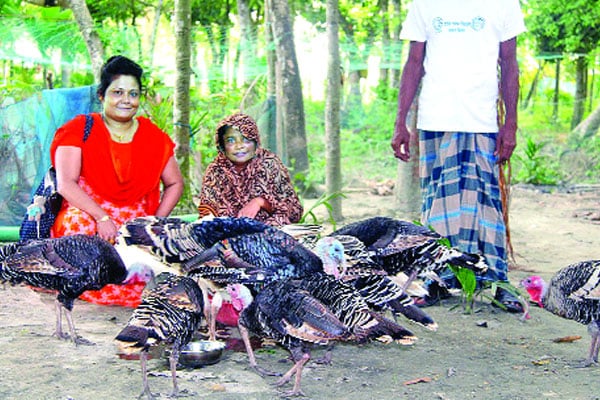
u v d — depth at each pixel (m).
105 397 4.25
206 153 10.72
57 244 5.16
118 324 5.79
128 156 6.04
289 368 4.89
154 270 5.21
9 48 11.73
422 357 5.09
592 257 8.77
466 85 6.21
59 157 5.91
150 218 5.27
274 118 10.91
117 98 5.92
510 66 6.25
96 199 6.12
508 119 6.25
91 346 5.19
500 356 5.12
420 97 6.49
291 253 4.81
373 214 11.52
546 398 4.30
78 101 8.50
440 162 6.43
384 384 4.55
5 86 10.21
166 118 9.25
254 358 4.97
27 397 4.21
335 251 4.84
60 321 5.36
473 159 6.30
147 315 4.18
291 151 12.73
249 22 15.36
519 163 17.89
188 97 9.02
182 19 8.85
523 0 22.80
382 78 23.34
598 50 22.59
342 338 4.29
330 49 10.49
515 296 6.26
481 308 6.41
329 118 10.61
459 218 6.35
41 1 13.08
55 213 6.08
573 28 22.61
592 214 12.01
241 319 4.64
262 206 6.09
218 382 4.58
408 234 5.41
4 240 8.15
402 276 5.63
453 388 4.47
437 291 6.55
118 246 5.32
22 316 5.98
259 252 4.79
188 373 4.73
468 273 6.09
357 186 15.62
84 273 5.09
